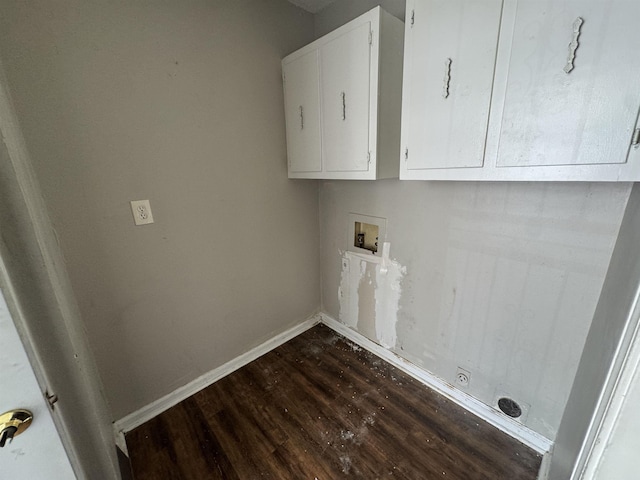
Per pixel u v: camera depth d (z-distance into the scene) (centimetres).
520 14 75
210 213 151
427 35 96
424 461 121
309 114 150
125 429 138
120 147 117
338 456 125
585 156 72
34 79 95
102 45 107
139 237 129
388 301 175
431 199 139
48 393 54
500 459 121
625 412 42
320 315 232
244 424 142
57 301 66
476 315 134
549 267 107
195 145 139
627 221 80
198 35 130
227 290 168
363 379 170
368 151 125
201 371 165
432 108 100
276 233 185
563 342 109
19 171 69
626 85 63
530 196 107
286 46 163
